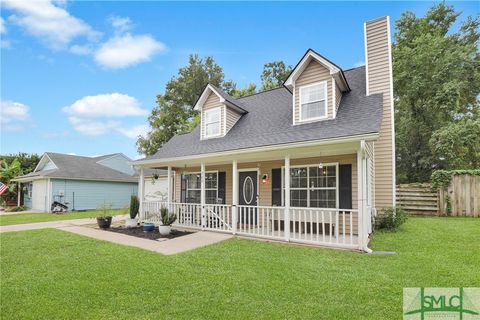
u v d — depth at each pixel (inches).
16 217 585.9
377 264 201.5
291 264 204.5
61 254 239.1
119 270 193.8
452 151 609.0
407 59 687.7
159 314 130.5
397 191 494.9
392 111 361.1
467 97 676.1
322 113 341.1
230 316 127.6
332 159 331.6
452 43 689.6
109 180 856.3
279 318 125.3
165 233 329.4
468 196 449.4
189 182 484.4
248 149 307.0
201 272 188.2
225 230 339.6
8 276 184.9
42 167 933.8
